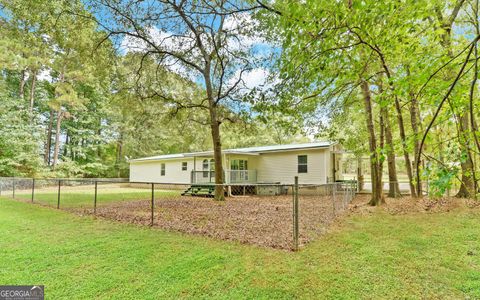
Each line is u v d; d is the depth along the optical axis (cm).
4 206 882
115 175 2752
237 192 1502
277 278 306
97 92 2391
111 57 1049
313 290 277
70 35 1003
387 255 383
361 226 579
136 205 974
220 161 1148
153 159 2166
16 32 1208
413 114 475
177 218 700
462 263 351
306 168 1470
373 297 263
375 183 944
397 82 250
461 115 216
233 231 545
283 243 448
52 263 351
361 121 1172
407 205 863
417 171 208
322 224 607
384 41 282
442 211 724
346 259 368
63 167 2120
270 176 1614
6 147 1752
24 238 473
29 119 1944
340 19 263
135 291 275
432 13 267
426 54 268
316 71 312
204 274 317
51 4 861
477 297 262
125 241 457
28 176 1828
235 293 271
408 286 286
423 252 396
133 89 1185
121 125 2598
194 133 2272
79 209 832
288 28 292
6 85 1914
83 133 2483
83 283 293
